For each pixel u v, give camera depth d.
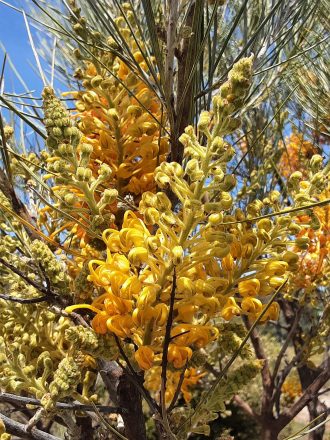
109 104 0.29
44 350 0.30
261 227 0.24
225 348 0.27
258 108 0.54
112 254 0.24
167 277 0.22
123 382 0.29
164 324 0.23
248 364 0.27
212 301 0.23
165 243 0.22
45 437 0.26
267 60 0.32
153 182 0.29
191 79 0.28
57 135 0.22
